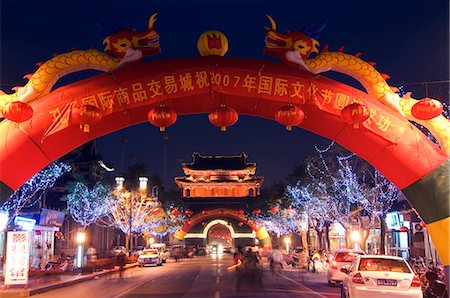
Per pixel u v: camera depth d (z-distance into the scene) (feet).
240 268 75.51
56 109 43.55
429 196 44.24
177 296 68.90
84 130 42.47
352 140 46.09
